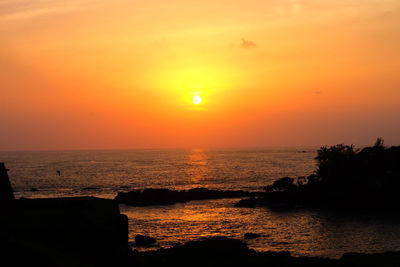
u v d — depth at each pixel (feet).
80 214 105.40
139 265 117.80
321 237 196.95
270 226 224.94
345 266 132.36
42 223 100.01
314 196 308.81
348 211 277.23
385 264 133.49
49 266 79.61
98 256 101.09
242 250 155.22
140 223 234.79
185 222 237.45
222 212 274.36
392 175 307.37
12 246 84.99
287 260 140.97
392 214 264.52
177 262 139.23
